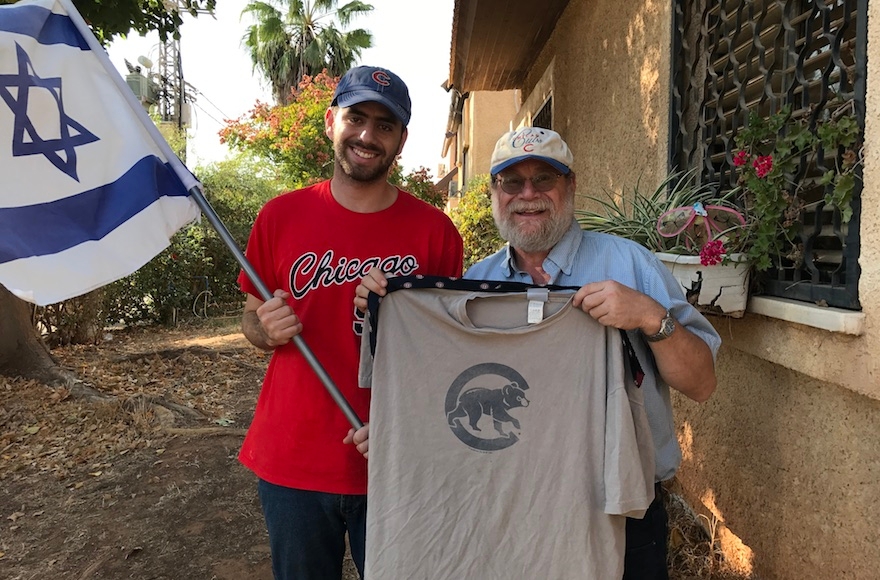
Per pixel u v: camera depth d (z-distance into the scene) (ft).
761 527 8.24
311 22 73.00
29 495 13.69
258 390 23.17
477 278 7.01
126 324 37.73
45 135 6.08
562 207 6.32
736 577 8.75
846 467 6.48
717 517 9.62
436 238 6.88
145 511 12.80
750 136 7.84
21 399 19.79
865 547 6.19
